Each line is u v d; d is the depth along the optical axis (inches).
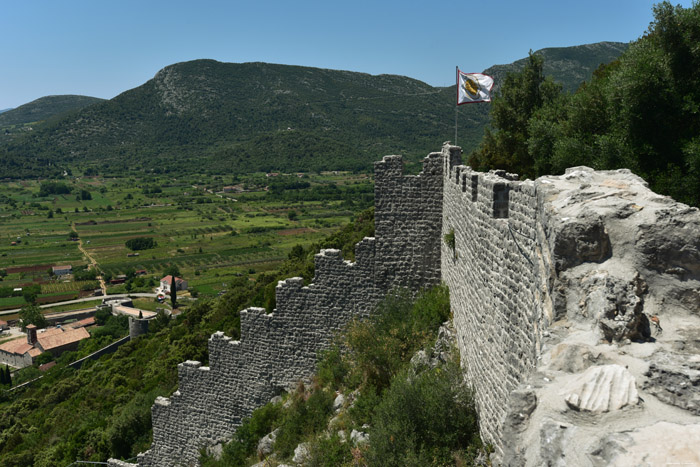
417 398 525.0
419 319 762.2
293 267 2241.6
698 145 532.1
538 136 916.6
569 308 233.3
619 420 164.7
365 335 773.3
